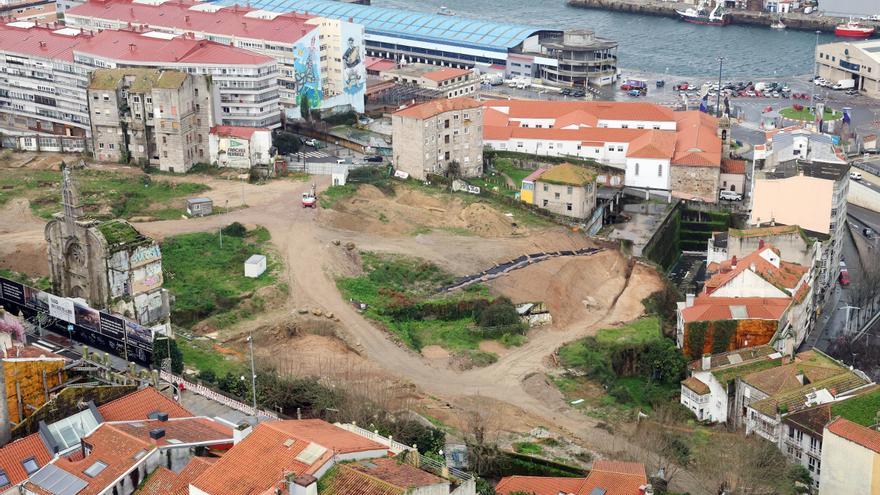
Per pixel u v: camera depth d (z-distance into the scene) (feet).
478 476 583.58
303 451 440.45
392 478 427.74
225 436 494.18
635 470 542.16
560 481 552.41
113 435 474.49
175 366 642.22
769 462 650.02
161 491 451.94
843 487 613.93
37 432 491.31
